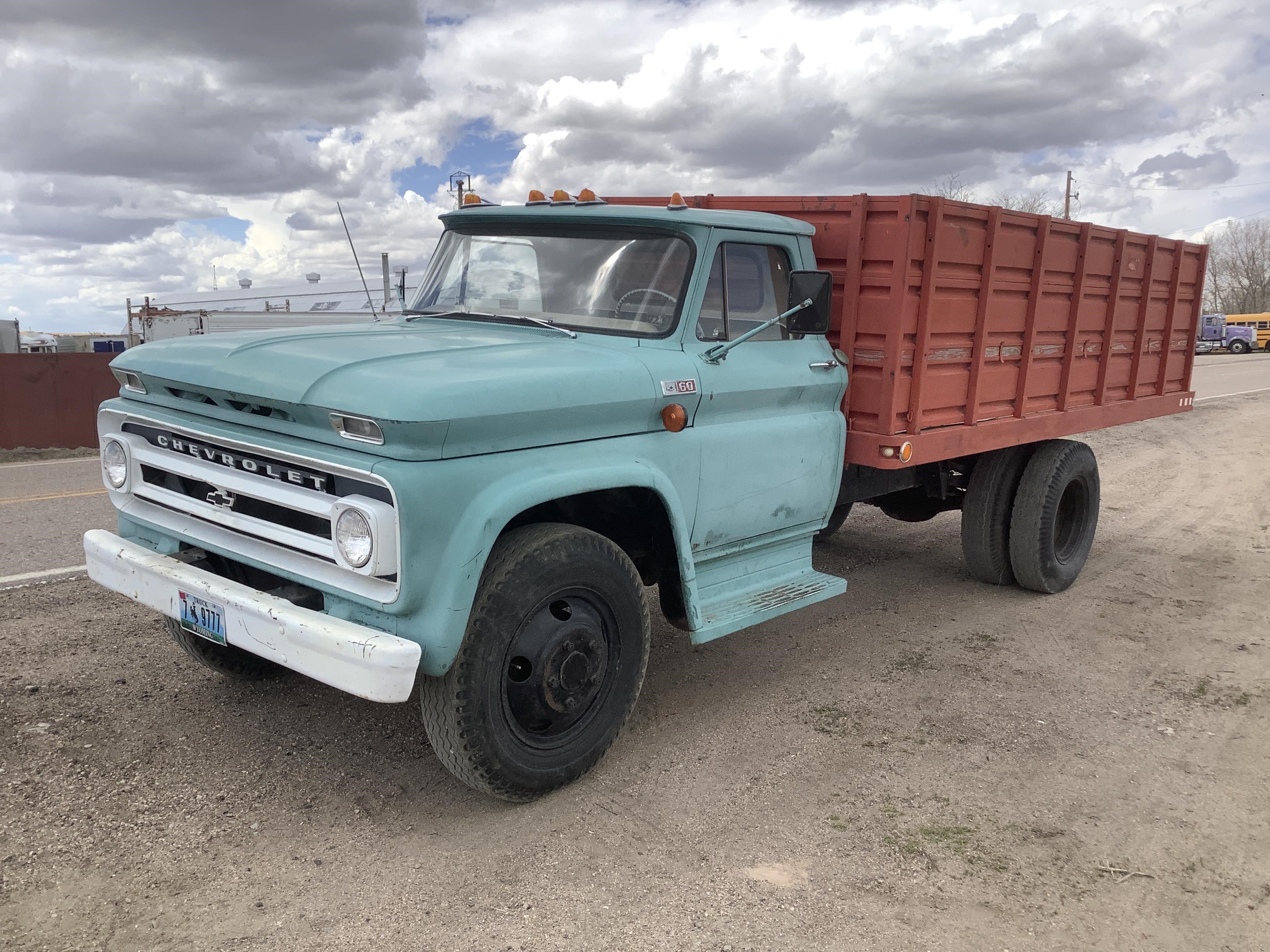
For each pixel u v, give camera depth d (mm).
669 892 2803
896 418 4535
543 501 3043
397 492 2713
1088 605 5918
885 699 4348
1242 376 28984
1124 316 6434
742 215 4094
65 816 3080
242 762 3520
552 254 4039
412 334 3721
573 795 3387
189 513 3381
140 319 19781
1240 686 4586
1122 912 2773
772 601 4188
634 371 3469
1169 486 10188
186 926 2566
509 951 2510
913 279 4453
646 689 4426
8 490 8812
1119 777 3619
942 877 2916
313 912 2656
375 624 2932
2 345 19906
